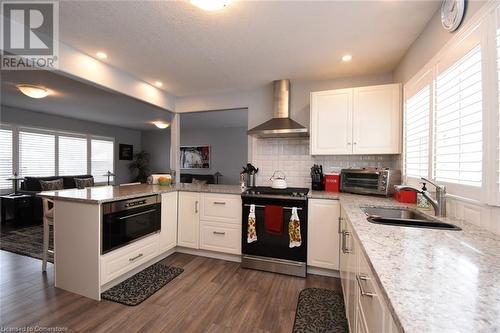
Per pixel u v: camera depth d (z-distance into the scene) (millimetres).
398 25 1977
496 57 1149
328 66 2811
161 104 3699
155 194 2781
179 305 2031
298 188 3123
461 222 1432
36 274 2533
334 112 2836
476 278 741
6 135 5066
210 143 8180
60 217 2234
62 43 2277
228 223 2943
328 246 2545
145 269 2711
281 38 2191
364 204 2109
